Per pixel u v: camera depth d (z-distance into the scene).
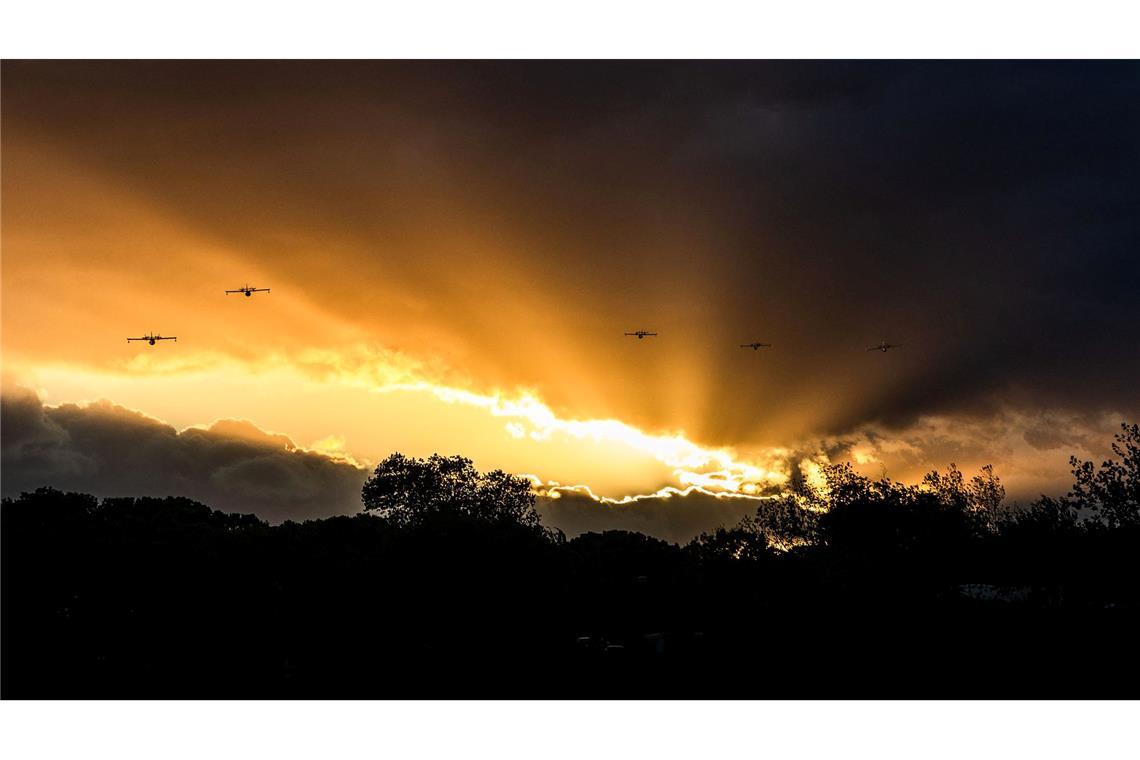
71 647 75.75
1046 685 51.59
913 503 61.34
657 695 59.72
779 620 64.62
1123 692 49.56
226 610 78.50
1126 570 55.78
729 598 72.00
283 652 77.62
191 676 70.81
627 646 76.62
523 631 78.62
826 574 61.44
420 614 77.06
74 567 80.12
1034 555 57.81
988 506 63.41
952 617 58.59
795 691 57.53
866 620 59.69
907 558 58.94
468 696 62.22
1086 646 55.75
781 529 68.25
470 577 76.69
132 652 75.94
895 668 57.97
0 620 77.06
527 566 79.19
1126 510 56.22
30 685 66.81
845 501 64.06
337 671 73.00
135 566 80.31
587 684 65.81
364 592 78.19
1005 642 57.06
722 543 76.62
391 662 75.81
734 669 65.44
